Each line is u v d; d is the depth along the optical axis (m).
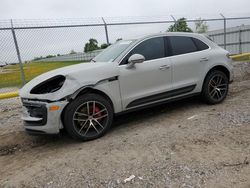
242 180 3.13
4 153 4.71
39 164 4.09
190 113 5.77
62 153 4.38
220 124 4.88
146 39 5.46
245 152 3.75
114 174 3.49
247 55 17.55
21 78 10.02
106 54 5.64
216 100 6.23
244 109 5.59
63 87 4.45
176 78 5.62
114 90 4.90
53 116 4.40
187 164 3.56
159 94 5.41
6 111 7.70
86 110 4.66
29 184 3.53
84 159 4.04
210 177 3.23
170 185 3.14
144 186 3.17
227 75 6.45
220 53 6.30
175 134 4.63
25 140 5.18
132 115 6.03
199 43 6.11
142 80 5.19
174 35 5.83
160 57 5.49
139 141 4.48
